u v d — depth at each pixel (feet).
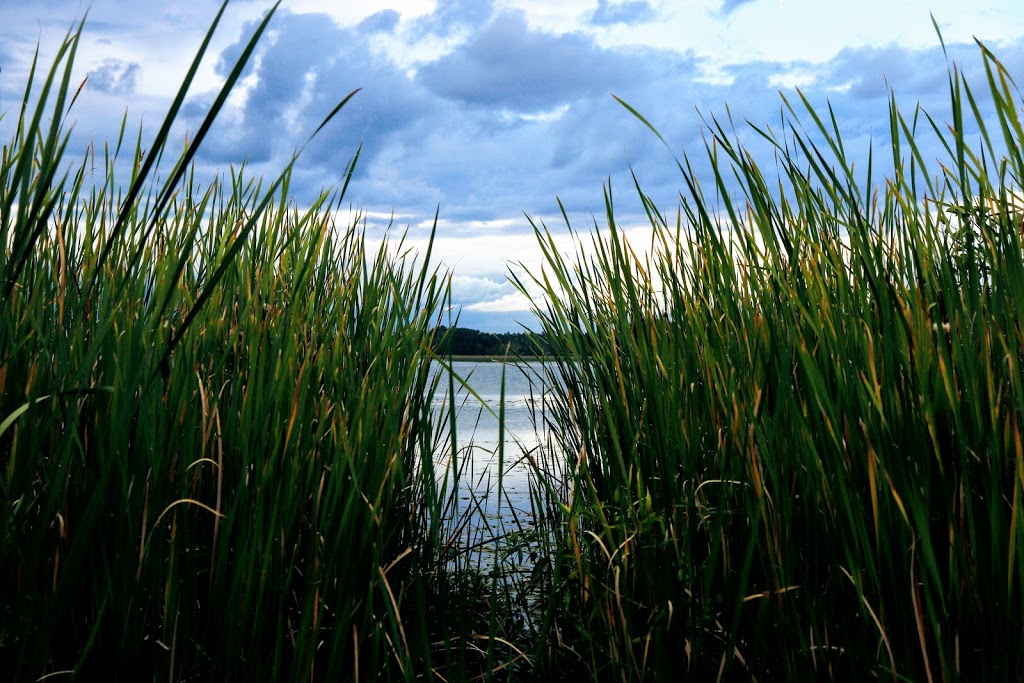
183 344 4.21
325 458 4.88
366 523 4.28
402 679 4.50
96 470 4.01
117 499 3.94
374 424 4.79
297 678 3.78
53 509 4.01
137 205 4.58
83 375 3.73
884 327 3.93
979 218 3.98
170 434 4.02
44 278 4.56
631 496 5.05
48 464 4.17
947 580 3.95
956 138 3.71
